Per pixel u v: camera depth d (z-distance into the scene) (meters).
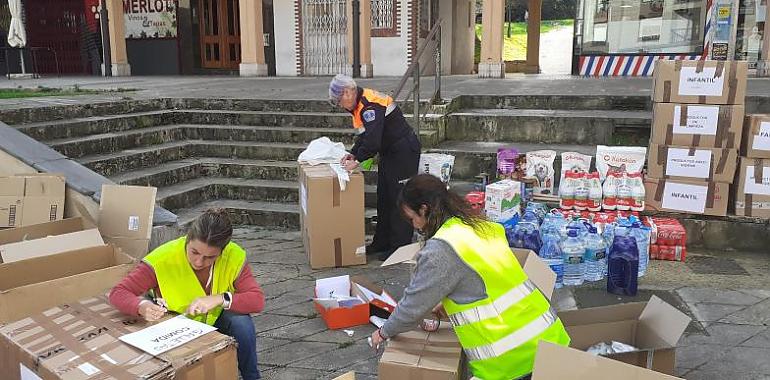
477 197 4.99
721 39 10.65
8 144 4.86
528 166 5.36
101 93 8.68
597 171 5.12
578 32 11.48
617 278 4.18
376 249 5.13
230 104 7.78
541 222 4.72
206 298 2.80
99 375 2.11
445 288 2.44
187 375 2.22
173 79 12.99
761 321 3.71
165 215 4.51
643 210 5.09
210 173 6.77
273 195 6.26
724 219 5.02
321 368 3.29
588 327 2.93
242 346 2.92
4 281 3.19
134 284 2.73
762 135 4.82
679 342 3.46
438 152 6.25
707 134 4.90
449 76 12.98
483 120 6.88
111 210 4.14
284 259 5.04
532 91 7.98
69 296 3.11
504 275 2.45
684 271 4.60
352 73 12.88
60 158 4.97
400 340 2.79
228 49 15.80
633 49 11.23
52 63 16.75
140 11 16.09
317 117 7.20
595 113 6.90
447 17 15.59
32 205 4.38
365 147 4.67
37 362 2.23
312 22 13.91
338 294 4.07
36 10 16.52
